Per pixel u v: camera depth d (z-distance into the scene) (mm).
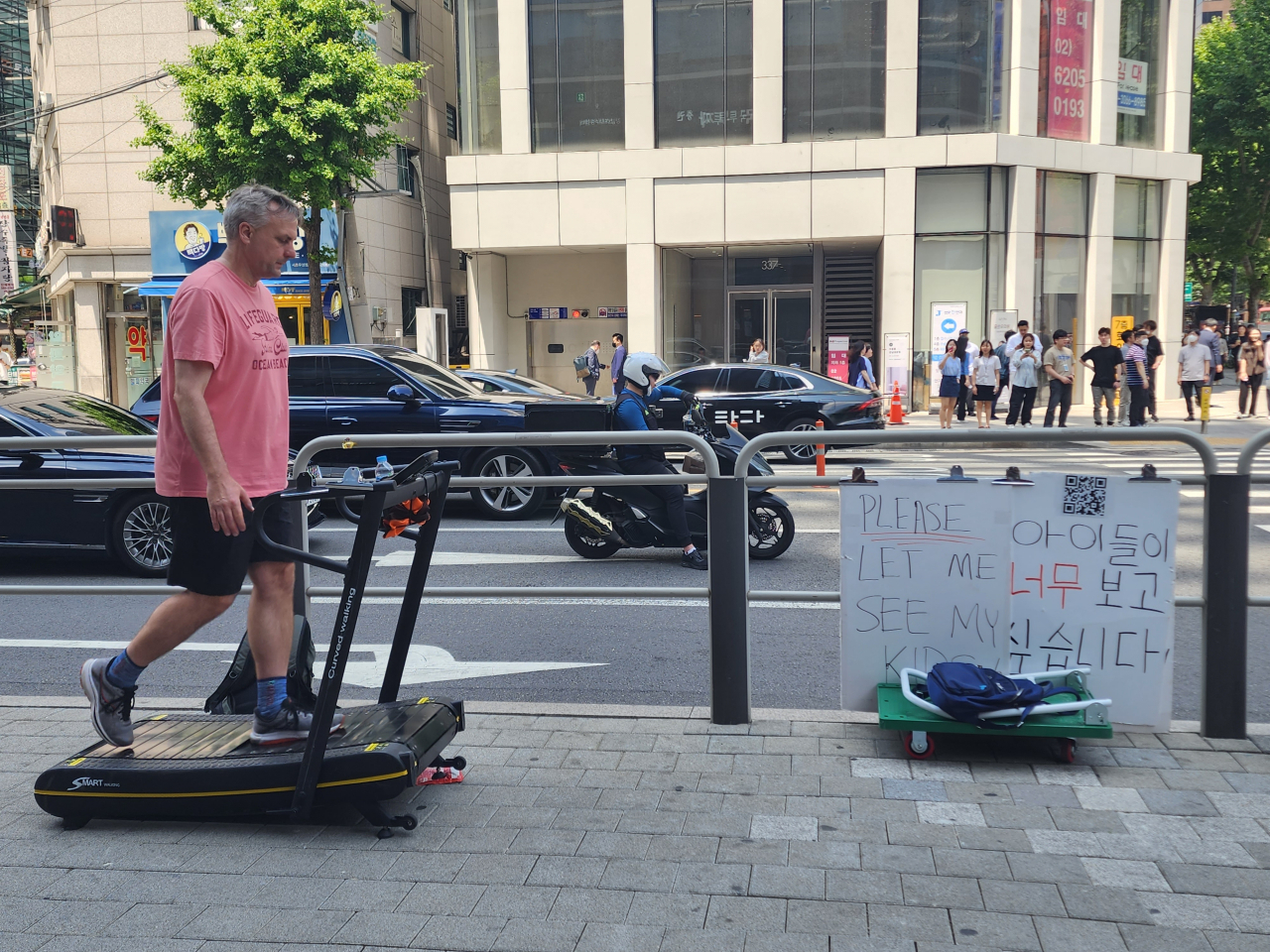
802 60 23297
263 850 3156
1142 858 3012
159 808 3293
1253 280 38094
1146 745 3908
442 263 32594
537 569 8102
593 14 23922
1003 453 15664
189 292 3174
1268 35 33688
